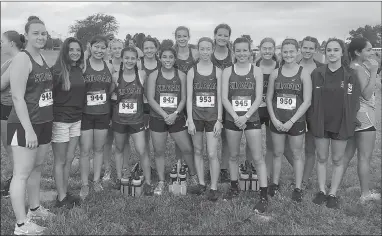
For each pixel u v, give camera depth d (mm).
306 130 5109
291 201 4746
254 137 4648
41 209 4387
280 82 4758
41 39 3791
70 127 4484
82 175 5000
